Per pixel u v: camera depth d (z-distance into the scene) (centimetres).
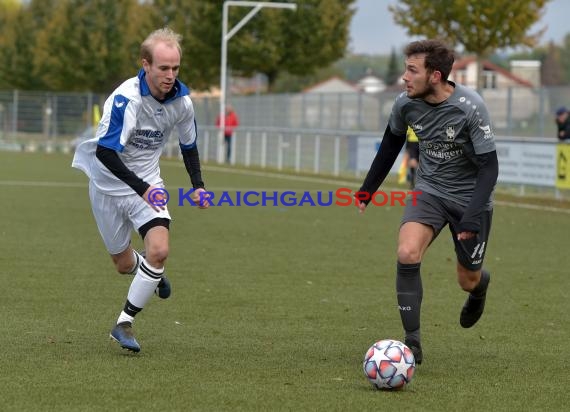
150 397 1055
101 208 1364
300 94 6750
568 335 1477
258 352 1307
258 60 8312
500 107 4975
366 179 1341
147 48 1248
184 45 8425
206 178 5319
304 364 1241
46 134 10112
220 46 8356
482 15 5372
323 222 3147
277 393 1084
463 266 1302
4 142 9994
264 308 1650
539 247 2592
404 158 5088
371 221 3219
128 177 1260
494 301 1772
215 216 3284
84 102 10069
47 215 3131
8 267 2034
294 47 8425
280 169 6425
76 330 1431
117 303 1662
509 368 1249
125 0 10369
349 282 1948
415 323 1237
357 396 1079
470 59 11350
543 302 1764
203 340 1382
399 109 1270
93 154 1355
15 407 1006
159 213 1323
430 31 5538
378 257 2331
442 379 1180
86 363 1212
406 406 1045
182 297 1741
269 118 7244
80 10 10325
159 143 1337
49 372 1160
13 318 1509
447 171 1269
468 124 1221
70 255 2233
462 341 1423
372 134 5422
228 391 1088
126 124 1258
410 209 1282
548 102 4612
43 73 10669
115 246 1404
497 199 4159
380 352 1110
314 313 1616
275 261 2223
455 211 1270
